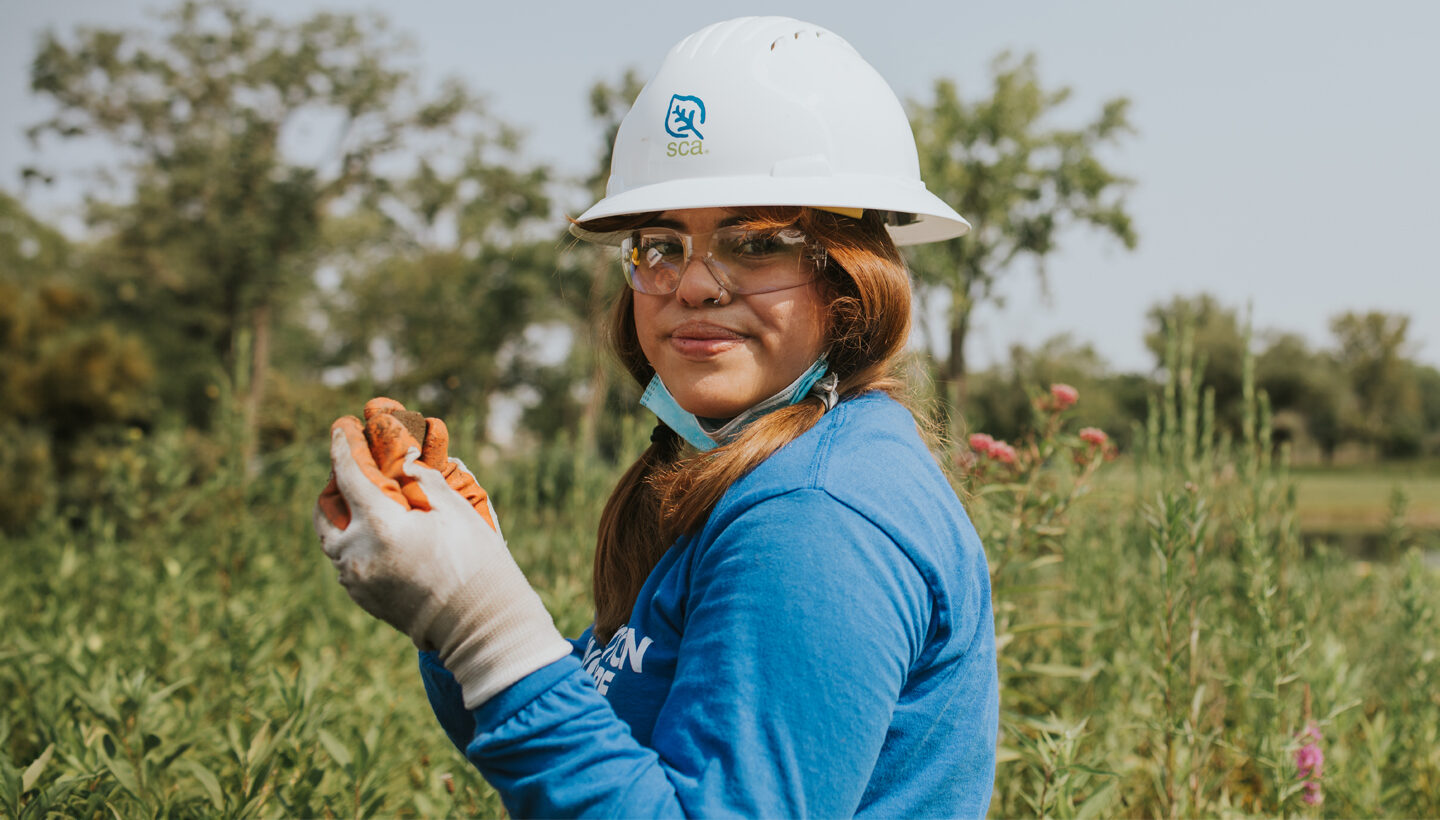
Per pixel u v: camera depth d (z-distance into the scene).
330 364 47.25
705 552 1.15
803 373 1.32
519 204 39.16
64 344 18.31
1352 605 4.68
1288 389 58.69
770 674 1.01
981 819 1.25
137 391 18.80
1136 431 4.07
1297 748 2.65
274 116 37.81
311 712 2.25
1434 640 3.61
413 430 1.12
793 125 1.33
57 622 3.68
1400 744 3.25
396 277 40.91
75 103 36.44
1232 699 3.49
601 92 31.23
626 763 1.02
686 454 1.51
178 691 3.10
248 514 5.26
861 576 1.04
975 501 2.52
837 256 1.30
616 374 1.82
